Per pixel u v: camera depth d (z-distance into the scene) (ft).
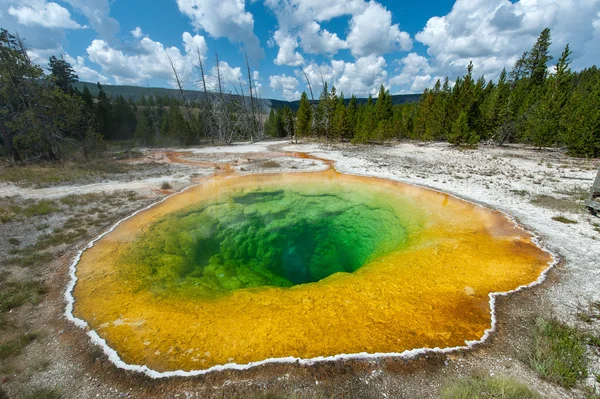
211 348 12.46
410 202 32.17
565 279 17.17
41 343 12.76
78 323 14.06
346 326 13.73
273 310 15.12
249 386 10.59
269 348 12.40
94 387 10.66
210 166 54.70
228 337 13.14
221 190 38.19
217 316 14.74
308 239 32.55
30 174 42.98
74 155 60.13
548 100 66.23
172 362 11.73
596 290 16.06
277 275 26.50
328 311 14.89
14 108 52.06
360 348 12.32
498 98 79.82
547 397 9.75
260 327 13.79
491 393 9.62
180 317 14.65
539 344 12.01
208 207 32.71
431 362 11.55
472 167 49.75
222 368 11.37
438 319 14.15
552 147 71.67
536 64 95.71
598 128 53.11
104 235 24.21
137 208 30.68
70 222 26.53
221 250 27.09
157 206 31.48
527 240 22.41
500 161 54.49
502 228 24.70
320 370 11.21
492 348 12.25
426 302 15.47
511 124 75.25
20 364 11.58
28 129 49.57
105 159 60.70
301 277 27.68
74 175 43.73
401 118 112.98
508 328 13.43
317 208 35.76
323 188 39.78
